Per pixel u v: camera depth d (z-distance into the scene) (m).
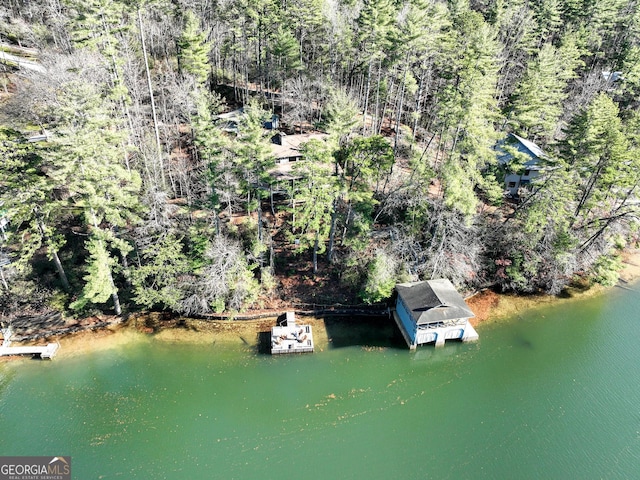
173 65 59.81
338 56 61.25
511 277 42.97
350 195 37.34
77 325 36.66
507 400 32.22
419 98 54.78
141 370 33.44
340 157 39.50
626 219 42.69
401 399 32.06
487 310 40.81
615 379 34.12
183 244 37.38
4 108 43.69
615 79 68.75
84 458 27.30
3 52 54.12
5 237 37.75
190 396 31.59
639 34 70.38
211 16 64.12
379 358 35.31
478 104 37.31
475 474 27.20
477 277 43.34
